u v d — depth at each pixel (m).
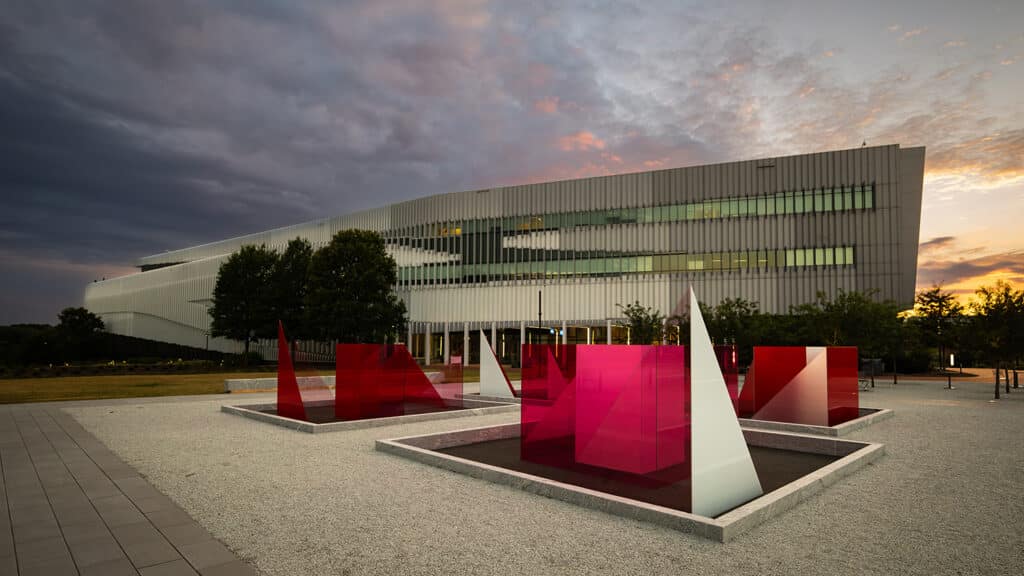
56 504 6.79
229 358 65.62
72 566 4.88
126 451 10.29
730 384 17.41
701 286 53.25
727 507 6.86
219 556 5.14
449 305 62.53
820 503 7.18
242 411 15.41
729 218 53.06
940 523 6.35
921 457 10.34
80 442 11.19
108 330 107.31
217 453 10.16
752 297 51.53
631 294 55.34
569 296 57.59
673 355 9.16
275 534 5.77
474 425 14.09
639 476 8.77
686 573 4.84
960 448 11.38
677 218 54.69
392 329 53.56
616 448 9.22
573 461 9.90
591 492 6.92
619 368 9.28
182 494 7.32
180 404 18.41
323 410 17.27
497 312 60.25
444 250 63.50
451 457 8.97
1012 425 15.12
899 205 48.56
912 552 5.42
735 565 5.04
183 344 86.19
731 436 7.17
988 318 24.31
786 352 15.18
